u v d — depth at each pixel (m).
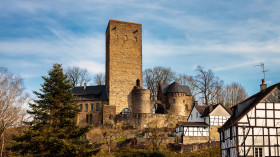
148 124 57.56
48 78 38.59
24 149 35.09
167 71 88.75
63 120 37.47
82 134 37.56
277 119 32.69
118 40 77.06
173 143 52.81
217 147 49.47
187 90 79.50
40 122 36.78
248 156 31.95
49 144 35.03
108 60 77.12
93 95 76.12
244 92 83.56
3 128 45.91
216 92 78.88
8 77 49.88
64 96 38.50
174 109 73.75
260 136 32.38
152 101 74.62
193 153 47.94
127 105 74.69
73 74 88.25
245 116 32.78
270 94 33.16
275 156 32.03
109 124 64.56
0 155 43.31
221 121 57.97
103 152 48.41
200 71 77.81
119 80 75.31
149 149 50.06
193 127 56.53
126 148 52.56
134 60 77.38
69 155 35.50
